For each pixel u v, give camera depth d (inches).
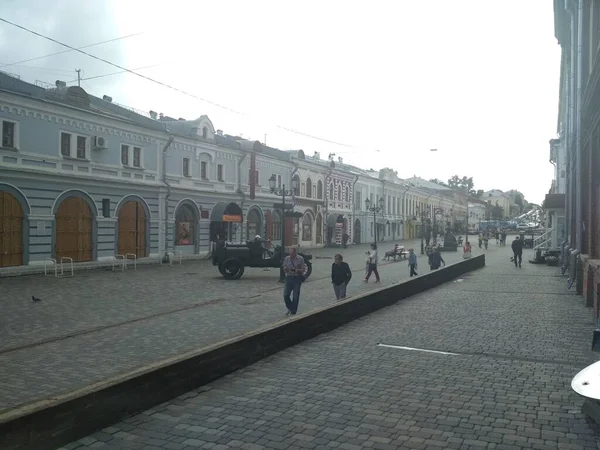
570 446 199.5
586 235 669.3
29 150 890.1
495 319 476.7
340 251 1806.1
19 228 874.1
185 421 222.8
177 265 1124.5
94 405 209.5
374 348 358.6
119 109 1234.0
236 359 300.5
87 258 1007.6
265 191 1598.2
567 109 947.3
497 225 4215.1
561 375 294.4
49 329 432.8
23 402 253.6
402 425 219.5
